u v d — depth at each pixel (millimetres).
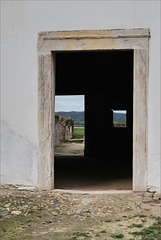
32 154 5781
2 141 5879
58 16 5703
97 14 5621
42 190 5746
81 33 5656
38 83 5746
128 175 7797
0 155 5883
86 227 4203
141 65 5539
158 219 4473
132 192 5613
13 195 5391
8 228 4160
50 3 5723
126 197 5434
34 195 5449
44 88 5738
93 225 4273
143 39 5531
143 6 5539
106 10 5605
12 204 5004
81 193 5629
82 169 8766
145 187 5551
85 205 5059
